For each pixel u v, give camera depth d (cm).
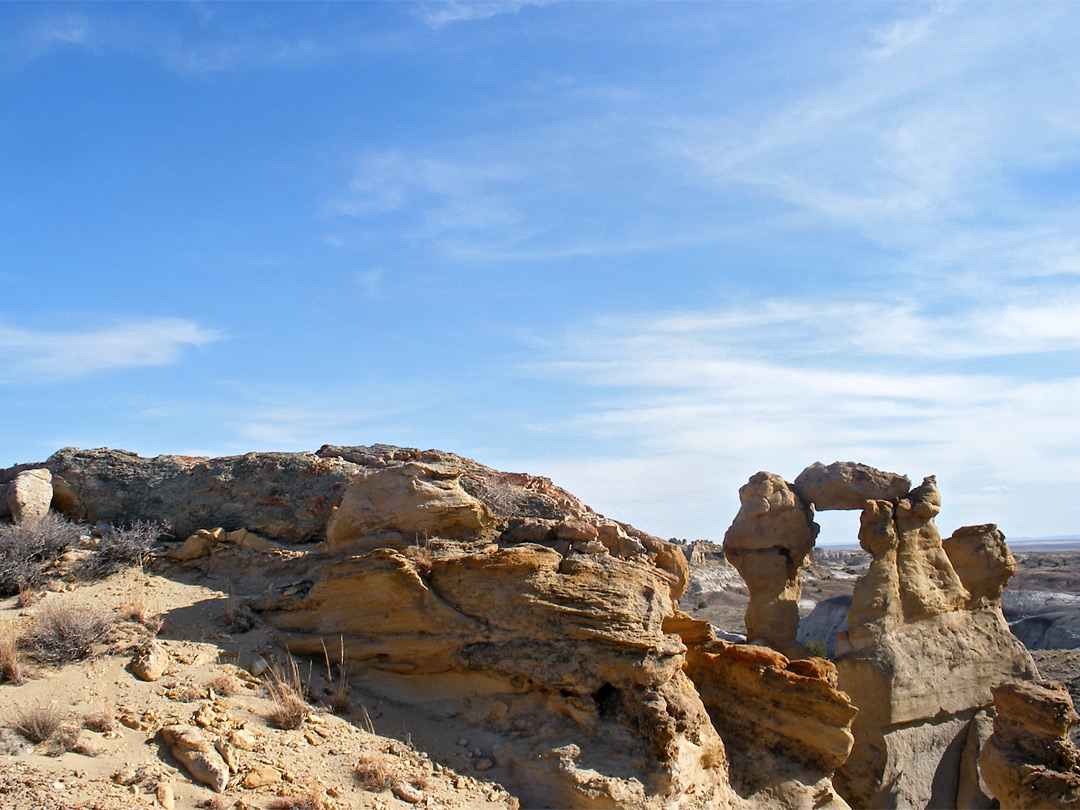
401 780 963
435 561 1238
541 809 1013
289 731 998
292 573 1363
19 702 926
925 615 2108
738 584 5541
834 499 2244
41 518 1399
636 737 1077
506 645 1161
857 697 2003
